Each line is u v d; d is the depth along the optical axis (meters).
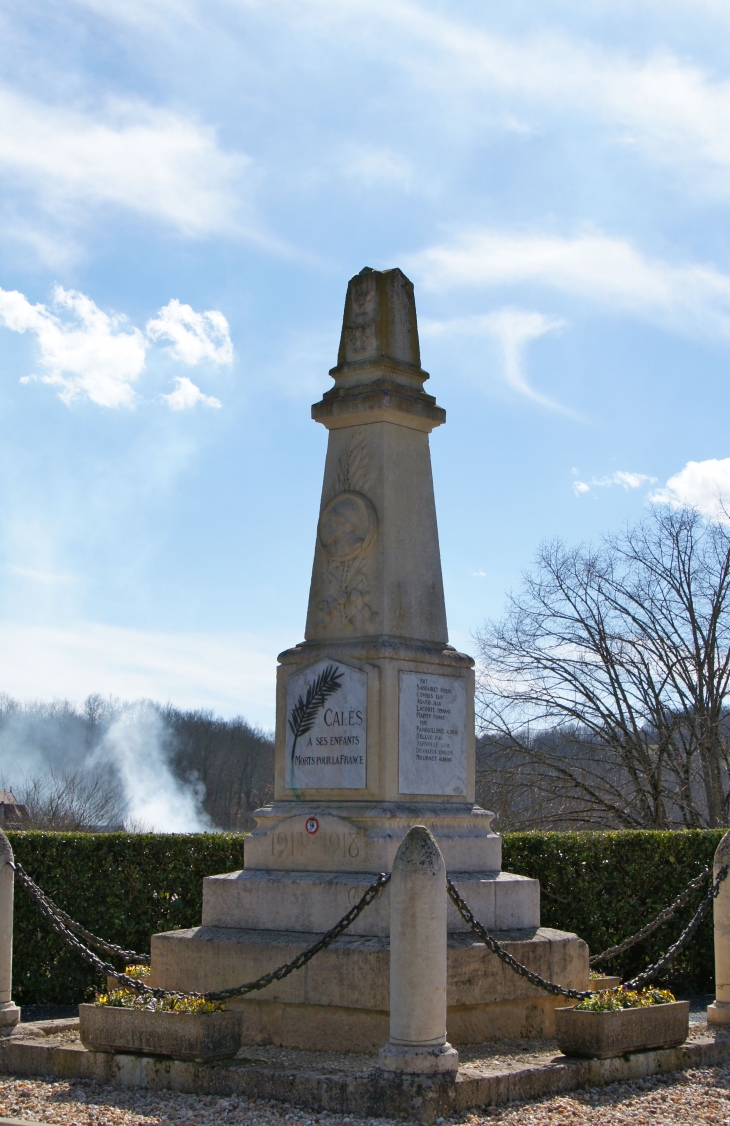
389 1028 8.21
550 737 28.23
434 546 10.52
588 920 14.23
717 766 26.53
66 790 40.72
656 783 26.33
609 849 14.44
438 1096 7.24
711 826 26.38
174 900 13.73
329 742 9.88
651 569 27.23
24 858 13.39
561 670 27.20
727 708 27.17
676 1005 8.84
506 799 27.34
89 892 13.52
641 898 14.52
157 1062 8.12
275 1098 7.66
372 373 10.52
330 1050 8.72
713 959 14.77
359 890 9.18
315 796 9.93
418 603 10.23
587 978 9.92
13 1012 9.38
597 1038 8.30
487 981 9.02
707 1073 8.69
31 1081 8.40
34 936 13.30
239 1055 8.44
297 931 9.41
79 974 13.35
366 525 10.12
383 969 8.57
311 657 10.09
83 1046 8.59
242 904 9.72
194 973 9.41
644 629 26.81
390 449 10.34
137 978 9.55
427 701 10.03
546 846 14.27
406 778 9.76
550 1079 7.93
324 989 8.78
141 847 13.74
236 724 61.59
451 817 9.93
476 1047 8.80
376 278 10.82
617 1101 7.81
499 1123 7.17
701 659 26.78
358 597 10.09
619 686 26.84
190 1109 7.53
